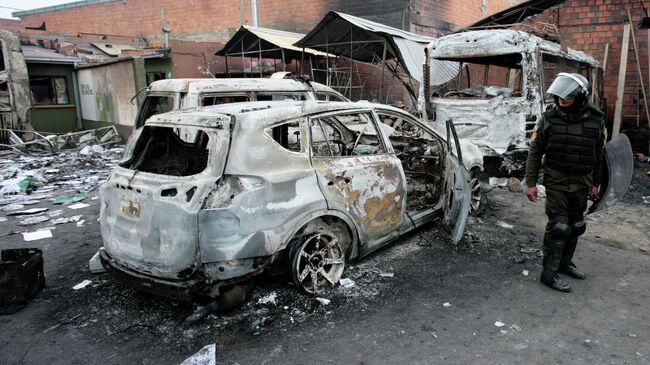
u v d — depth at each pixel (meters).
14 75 14.59
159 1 20.39
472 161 5.70
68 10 24.09
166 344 3.29
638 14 10.21
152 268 3.39
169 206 3.27
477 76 10.80
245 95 7.15
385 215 4.48
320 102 4.28
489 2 17.22
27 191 8.26
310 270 3.86
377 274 4.32
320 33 11.41
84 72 16.53
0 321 3.68
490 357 3.05
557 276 4.01
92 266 4.48
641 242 5.11
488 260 4.63
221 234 3.25
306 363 3.04
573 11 10.88
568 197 3.88
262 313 3.66
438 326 3.44
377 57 12.70
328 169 3.92
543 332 3.34
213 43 14.68
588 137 3.73
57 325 3.59
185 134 4.47
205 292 3.37
